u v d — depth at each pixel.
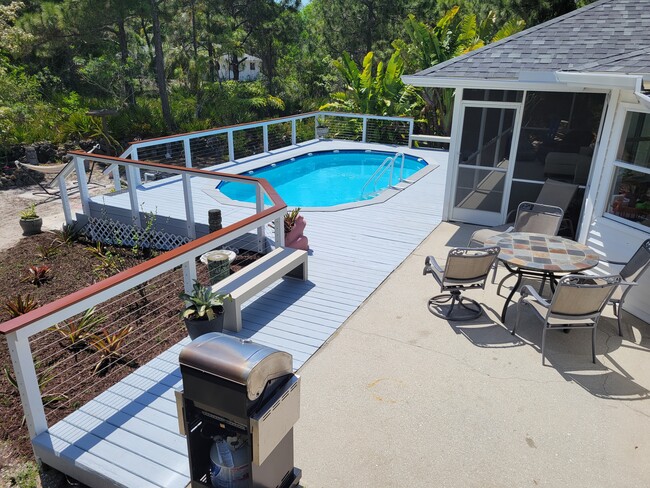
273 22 25.64
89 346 4.93
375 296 5.86
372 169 14.48
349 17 26.81
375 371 4.43
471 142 8.12
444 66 7.58
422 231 8.18
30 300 6.39
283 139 22.86
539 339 4.95
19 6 18.77
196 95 23.08
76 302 3.50
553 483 3.25
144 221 8.55
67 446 3.50
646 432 3.70
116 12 17.25
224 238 5.06
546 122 7.54
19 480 3.61
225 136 20.44
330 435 3.67
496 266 6.05
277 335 4.99
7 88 17.45
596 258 5.12
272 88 27.78
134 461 3.39
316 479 3.28
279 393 2.72
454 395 4.11
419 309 5.55
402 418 3.84
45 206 11.90
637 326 5.20
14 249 8.62
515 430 3.72
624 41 6.92
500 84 7.05
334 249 7.36
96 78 20.84
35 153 16.27
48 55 18.95
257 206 7.03
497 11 19.06
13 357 3.30
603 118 7.01
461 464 3.41
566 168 7.65
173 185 10.88
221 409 2.62
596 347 4.80
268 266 5.70
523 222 6.85
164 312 5.82
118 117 19.86
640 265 4.90
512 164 7.96
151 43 24.44
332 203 11.54
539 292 5.75
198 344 2.70
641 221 5.82
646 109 5.44
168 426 3.74
